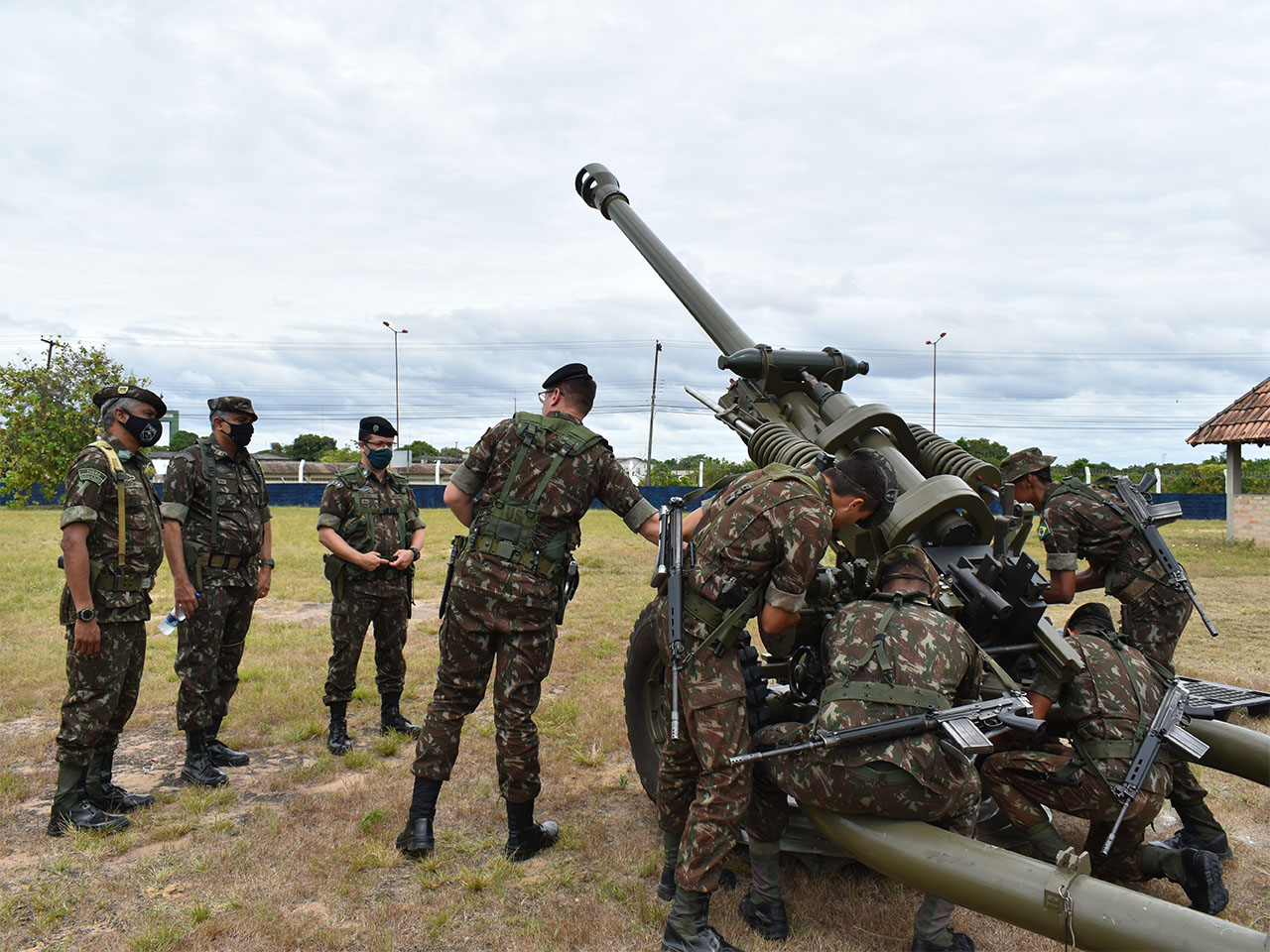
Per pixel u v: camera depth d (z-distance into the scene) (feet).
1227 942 6.30
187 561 13.19
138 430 11.94
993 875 7.45
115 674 11.59
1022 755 10.18
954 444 12.87
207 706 13.32
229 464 14.06
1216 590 34.40
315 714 16.71
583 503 11.10
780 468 9.46
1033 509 13.71
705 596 9.27
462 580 11.02
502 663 10.96
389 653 15.74
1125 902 6.82
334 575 14.82
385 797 12.75
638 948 9.14
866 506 9.61
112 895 9.86
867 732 8.22
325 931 9.22
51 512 80.74
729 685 9.17
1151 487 13.87
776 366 12.96
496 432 11.39
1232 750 10.75
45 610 26.81
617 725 16.17
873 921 9.74
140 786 13.17
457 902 9.92
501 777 11.05
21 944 8.87
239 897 9.82
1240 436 52.01
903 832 8.17
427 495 98.73
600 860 11.10
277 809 12.41
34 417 88.43
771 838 9.54
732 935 9.43
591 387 11.75
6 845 11.05
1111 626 10.91
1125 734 9.61
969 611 9.98
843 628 9.10
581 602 30.32
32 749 14.46
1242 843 11.82
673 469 147.54
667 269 16.28
